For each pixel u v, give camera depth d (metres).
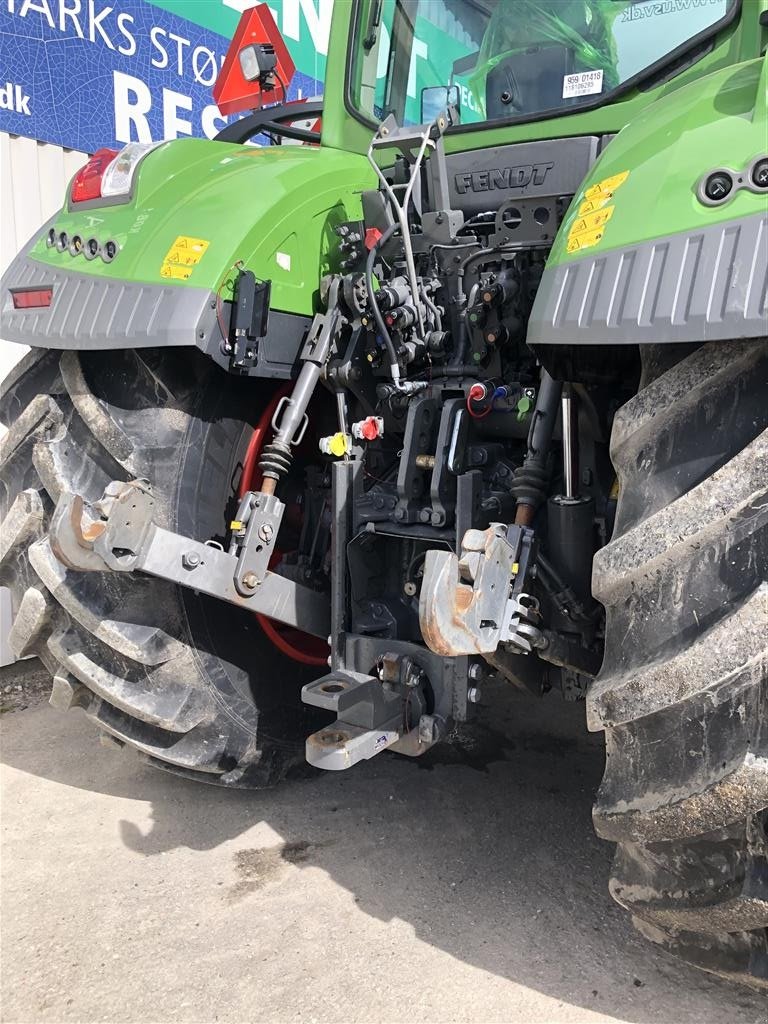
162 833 2.30
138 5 3.99
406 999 1.69
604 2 2.07
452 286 2.03
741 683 1.26
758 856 1.35
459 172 2.17
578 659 1.79
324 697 1.82
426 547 2.04
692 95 1.51
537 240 1.89
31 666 3.55
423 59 2.39
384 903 1.99
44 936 1.89
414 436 1.96
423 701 1.89
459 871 2.11
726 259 1.24
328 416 2.40
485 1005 1.67
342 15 2.54
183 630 2.14
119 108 3.95
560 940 1.86
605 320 1.33
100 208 2.11
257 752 2.34
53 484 2.03
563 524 1.75
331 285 2.09
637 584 1.37
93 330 1.91
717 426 1.33
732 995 1.69
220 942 1.87
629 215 1.38
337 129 2.58
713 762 1.29
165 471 2.03
